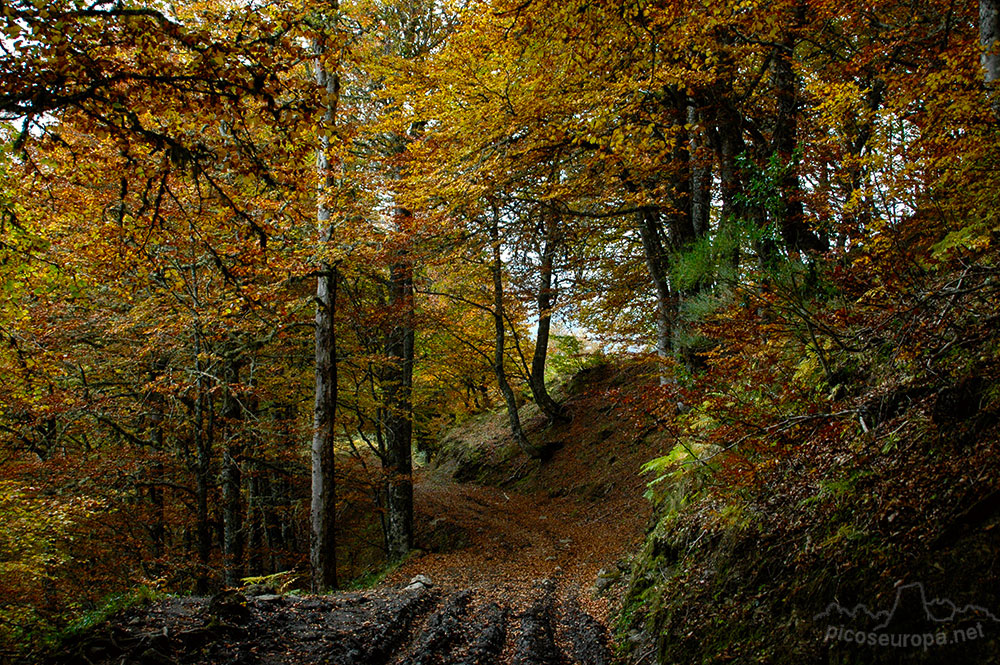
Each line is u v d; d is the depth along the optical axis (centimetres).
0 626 461
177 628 470
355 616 602
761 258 510
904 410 354
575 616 680
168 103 420
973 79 416
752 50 809
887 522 300
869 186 407
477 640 581
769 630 340
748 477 413
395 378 1430
